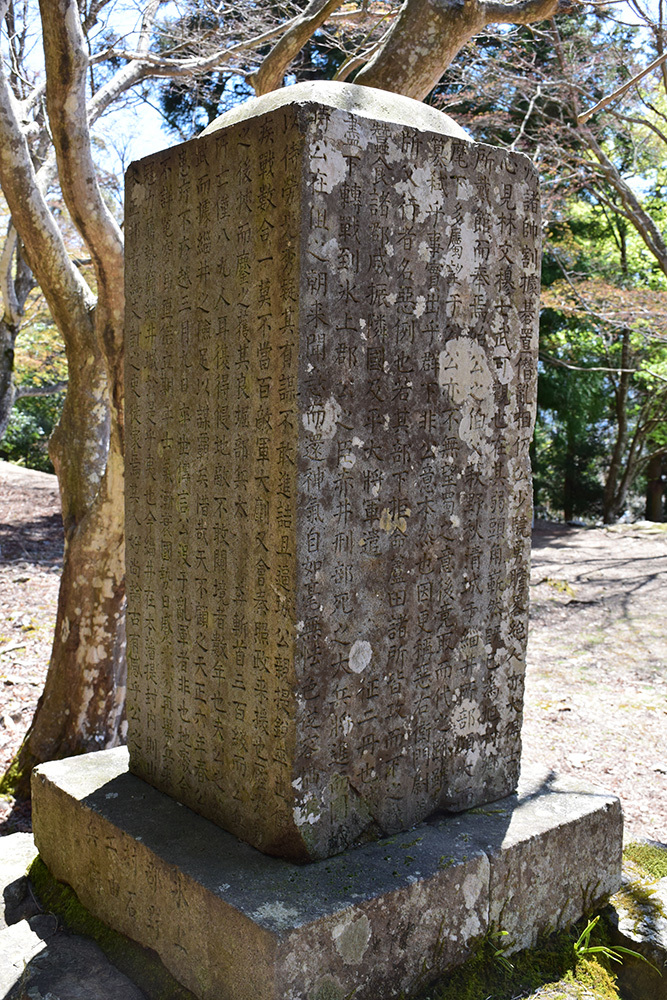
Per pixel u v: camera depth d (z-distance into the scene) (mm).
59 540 10836
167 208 2516
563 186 11141
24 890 2855
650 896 2732
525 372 2629
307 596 2145
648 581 9133
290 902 2053
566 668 6484
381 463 2268
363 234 2150
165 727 2682
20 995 2305
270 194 2111
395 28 3348
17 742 5191
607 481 16750
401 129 2209
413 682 2434
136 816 2539
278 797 2234
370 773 2357
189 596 2525
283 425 2115
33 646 6762
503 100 9094
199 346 2412
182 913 2213
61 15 3393
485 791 2678
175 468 2549
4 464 16438
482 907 2344
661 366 14141
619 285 12805
